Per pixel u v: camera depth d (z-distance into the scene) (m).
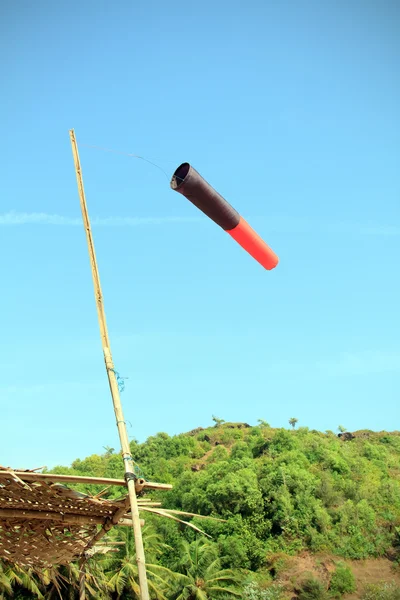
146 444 92.06
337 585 46.94
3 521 9.85
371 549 53.09
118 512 9.48
